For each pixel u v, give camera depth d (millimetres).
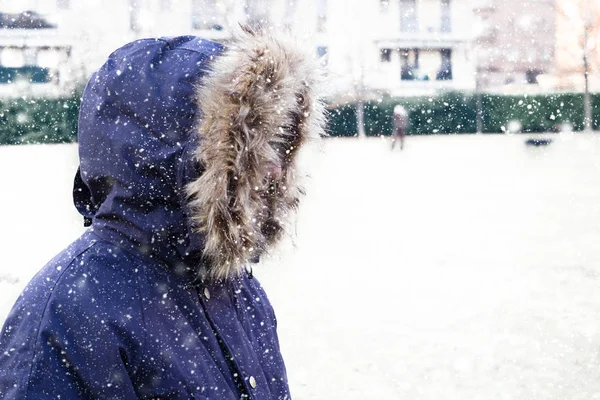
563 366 3992
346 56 39844
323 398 3658
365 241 7867
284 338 4594
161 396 1224
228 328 1348
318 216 9883
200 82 1276
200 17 36500
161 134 1247
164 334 1234
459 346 4367
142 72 1269
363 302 5383
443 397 3633
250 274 1539
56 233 8180
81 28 35469
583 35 35000
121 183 1249
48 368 1151
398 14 41844
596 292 5457
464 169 16031
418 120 39125
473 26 42031
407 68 42062
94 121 1266
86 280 1214
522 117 37938
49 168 16594
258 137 1266
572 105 37219
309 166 1610
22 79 34125
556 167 15438
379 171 16375
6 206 10305
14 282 5781
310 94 1525
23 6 34906
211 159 1237
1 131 32500
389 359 4188
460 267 6484
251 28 1406
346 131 37750
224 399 1279
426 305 5273
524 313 4980
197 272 1301
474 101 39125
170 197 1256
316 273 6348
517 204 10359
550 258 6707
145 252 1263
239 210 1267
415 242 7734
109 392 1183
